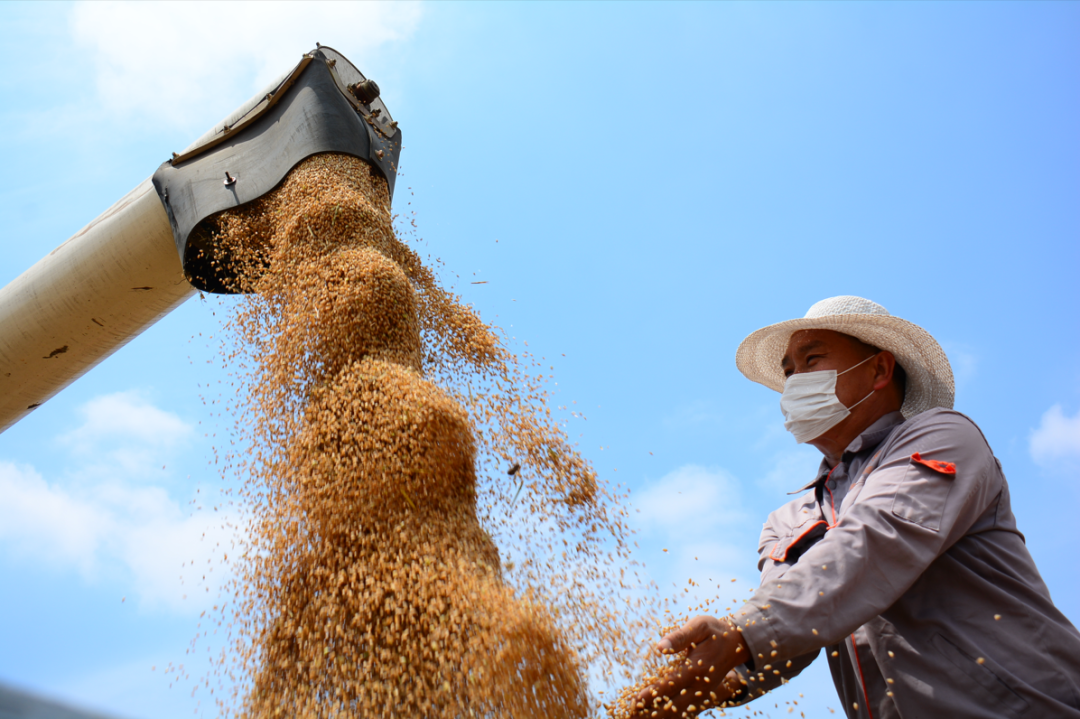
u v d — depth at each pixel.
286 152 4.80
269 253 4.45
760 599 2.24
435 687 2.36
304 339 3.68
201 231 4.95
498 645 2.29
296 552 2.99
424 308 4.39
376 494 2.95
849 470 2.96
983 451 2.52
